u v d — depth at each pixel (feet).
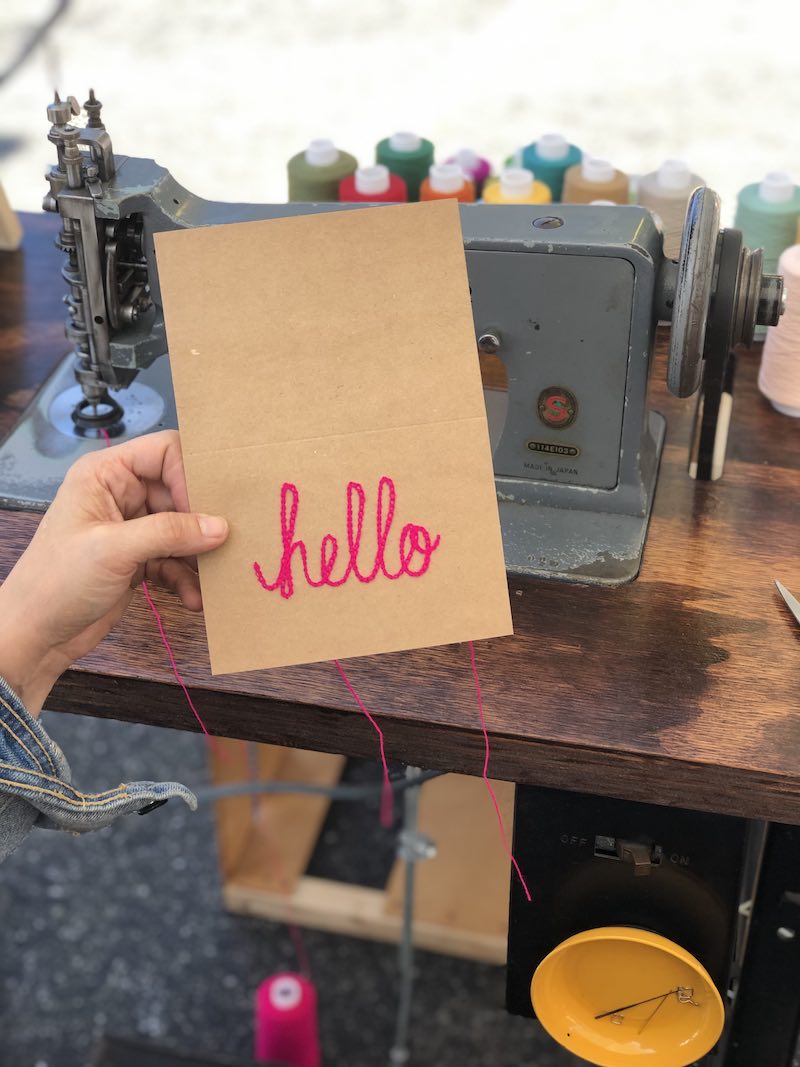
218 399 2.70
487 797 6.46
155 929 7.02
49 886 7.22
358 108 14.37
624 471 3.90
